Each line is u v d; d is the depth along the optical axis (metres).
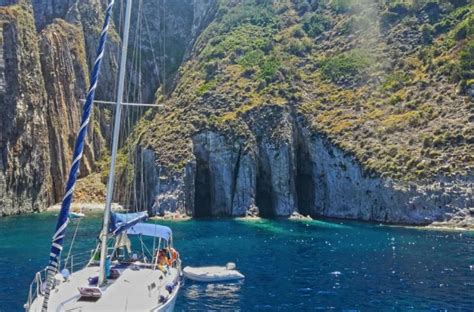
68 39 144.12
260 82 107.81
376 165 85.38
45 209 113.06
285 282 40.62
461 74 90.50
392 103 95.88
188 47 150.12
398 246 57.56
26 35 122.31
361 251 54.50
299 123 99.69
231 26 133.00
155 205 95.12
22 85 114.56
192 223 82.69
